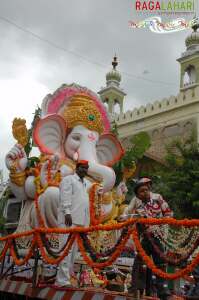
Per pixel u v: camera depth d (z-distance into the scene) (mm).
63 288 5340
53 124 9680
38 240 6070
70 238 5559
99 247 5691
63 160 9266
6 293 6590
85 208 6176
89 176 9234
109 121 10953
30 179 9070
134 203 5762
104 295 4605
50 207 8273
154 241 4801
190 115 28141
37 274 6316
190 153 21188
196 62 31797
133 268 4812
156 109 30344
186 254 4137
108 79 39438
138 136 13469
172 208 20219
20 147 9375
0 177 15242
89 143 9688
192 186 20000
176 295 5645
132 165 11453
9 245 7086
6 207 11258
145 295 5184
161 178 21359
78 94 10289
